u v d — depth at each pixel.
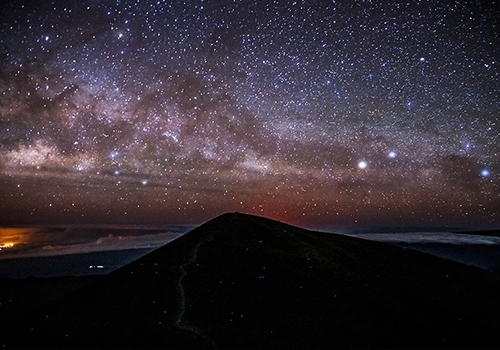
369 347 1.77
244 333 1.87
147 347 1.78
